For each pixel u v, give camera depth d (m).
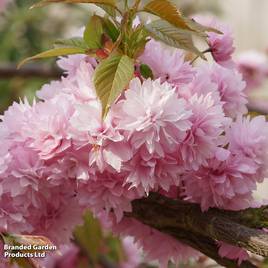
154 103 0.91
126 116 0.91
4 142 0.95
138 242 1.04
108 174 0.95
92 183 0.95
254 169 0.96
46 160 0.94
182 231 0.99
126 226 1.03
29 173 0.94
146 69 0.95
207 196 0.97
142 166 0.93
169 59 0.97
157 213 0.99
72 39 0.98
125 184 0.95
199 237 0.99
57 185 0.96
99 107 0.92
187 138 0.94
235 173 0.96
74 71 0.99
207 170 0.96
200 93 0.96
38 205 0.97
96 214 1.01
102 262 1.51
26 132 0.94
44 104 0.95
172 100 0.91
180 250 1.03
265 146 0.96
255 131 0.97
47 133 0.94
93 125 0.92
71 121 0.92
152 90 0.91
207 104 0.94
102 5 0.96
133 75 0.93
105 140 0.92
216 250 0.98
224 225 0.95
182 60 0.97
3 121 0.96
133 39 0.95
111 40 0.96
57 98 0.95
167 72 0.96
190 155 0.94
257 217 0.96
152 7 0.93
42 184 0.95
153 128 0.91
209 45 1.03
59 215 0.99
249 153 0.96
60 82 1.00
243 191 0.96
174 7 0.92
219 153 0.95
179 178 0.96
